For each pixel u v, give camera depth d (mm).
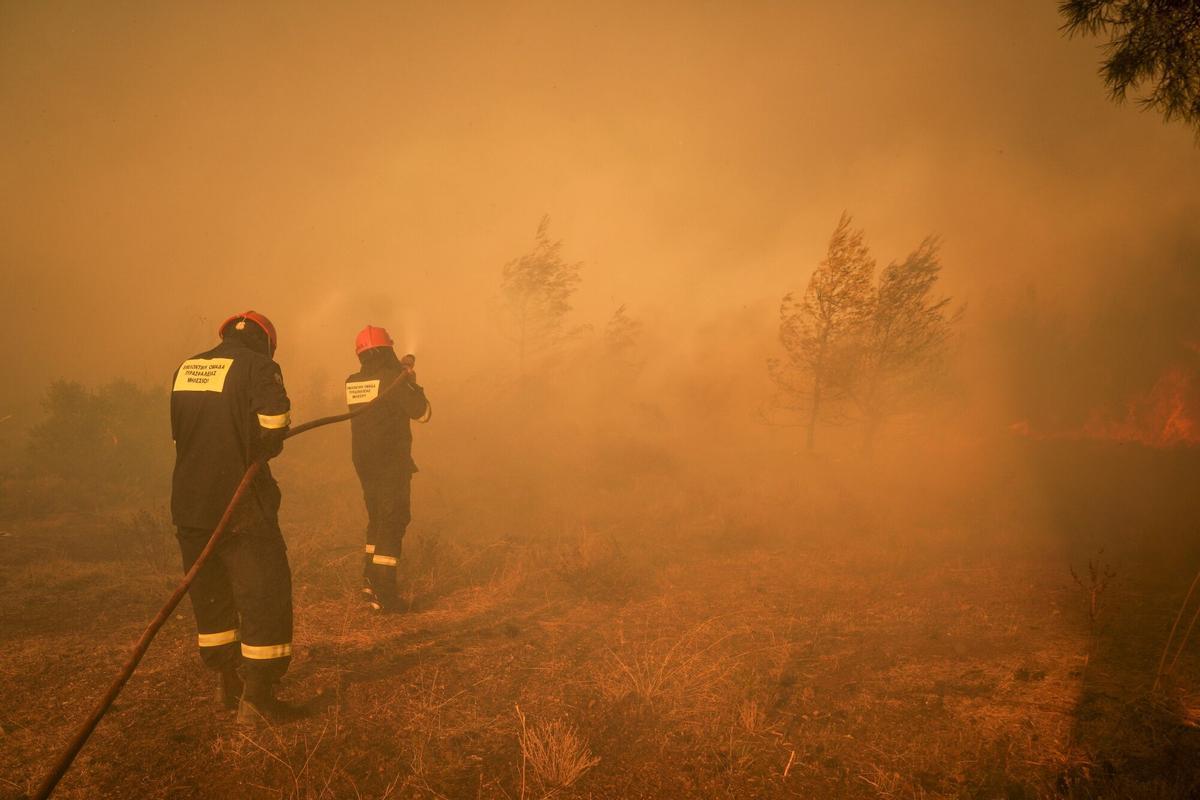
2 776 2873
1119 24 5066
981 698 3613
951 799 2760
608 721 3436
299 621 4777
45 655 4051
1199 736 3086
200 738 3215
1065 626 4664
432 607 5211
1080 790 2754
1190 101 5051
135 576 5777
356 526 7777
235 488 3359
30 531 7406
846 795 2838
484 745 3223
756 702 3590
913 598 5410
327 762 3029
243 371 3389
